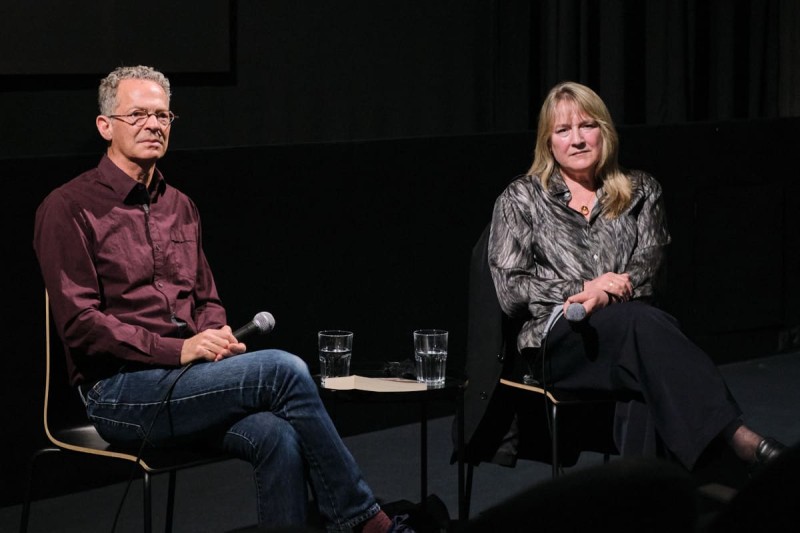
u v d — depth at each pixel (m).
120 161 3.19
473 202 5.04
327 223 4.64
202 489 4.24
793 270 6.21
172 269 3.21
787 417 5.15
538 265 3.77
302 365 2.94
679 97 7.10
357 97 6.78
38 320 3.96
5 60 5.58
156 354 2.97
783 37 7.32
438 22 6.94
